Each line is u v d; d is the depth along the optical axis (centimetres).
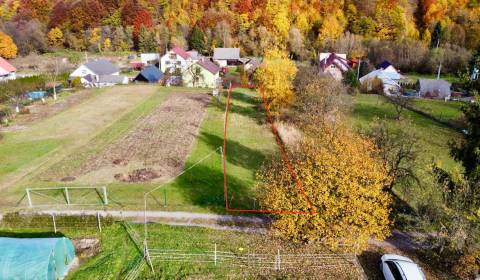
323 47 12100
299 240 2495
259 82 6003
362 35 12644
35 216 2672
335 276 2214
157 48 13412
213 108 6272
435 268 2386
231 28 13475
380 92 8075
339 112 4772
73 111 5869
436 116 6156
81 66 8869
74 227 2634
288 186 2333
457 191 2542
